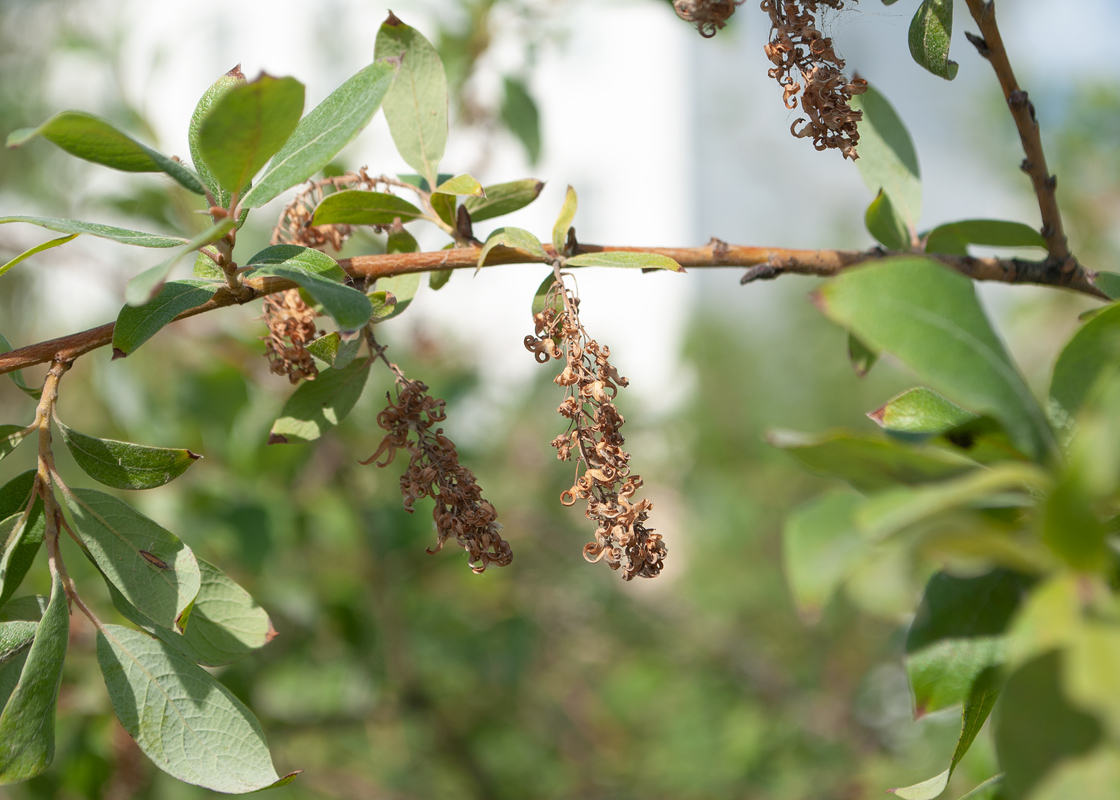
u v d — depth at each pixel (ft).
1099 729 1.08
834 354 4.59
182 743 1.30
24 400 3.17
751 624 3.94
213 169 1.26
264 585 2.39
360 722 2.64
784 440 1.15
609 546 1.33
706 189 6.52
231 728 1.30
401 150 1.47
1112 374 1.11
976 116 3.96
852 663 3.58
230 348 2.25
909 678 1.23
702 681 3.53
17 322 4.00
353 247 2.18
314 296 1.28
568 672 3.79
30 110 3.90
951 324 1.15
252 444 2.29
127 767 2.07
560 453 1.35
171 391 2.33
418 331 2.76
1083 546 1.09
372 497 2.57
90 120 1.22
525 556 3.15
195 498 2.26
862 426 4.42
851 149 1.35
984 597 1.24
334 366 1.34
